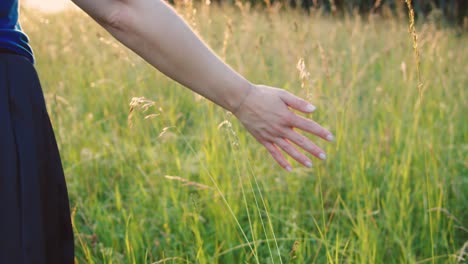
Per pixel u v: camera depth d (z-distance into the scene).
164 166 3.56
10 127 1.21
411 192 3.36
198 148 3.66
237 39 5.39
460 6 9.07
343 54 5.13
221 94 1.36
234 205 2.98
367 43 5.67
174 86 4.79
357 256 2.53
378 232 2.71
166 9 1.25
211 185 3.14
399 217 2.88
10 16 1.26
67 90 4.85
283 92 1.41
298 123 1.41
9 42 1.24
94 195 3.23
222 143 3.51
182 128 4.24
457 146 3.79
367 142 3.78
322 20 6.39
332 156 3.52
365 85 4.83
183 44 1.26
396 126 3.91
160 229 2.90
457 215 3.04
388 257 2.68
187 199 3.08
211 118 3.57
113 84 4.86
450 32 6.57
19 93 1.24
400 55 5.27
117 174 3.57
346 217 2.98
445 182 3.19
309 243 2.68
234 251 2.69
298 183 3.30
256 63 4.70
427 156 3.41
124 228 2.88
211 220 2.93
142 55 1.27
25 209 1.20
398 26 6.27
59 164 1.33
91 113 4.45
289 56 4.51
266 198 3.03
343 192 3.32
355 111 3.97
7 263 1.16
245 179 3.30
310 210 3.13
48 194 1.29
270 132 1.43
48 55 5.16
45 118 1.30
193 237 2.76
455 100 4.46
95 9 1.22
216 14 6.59
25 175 1.21
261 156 3.60
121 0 1.21
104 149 3.76
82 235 2.58
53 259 1.31
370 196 3.09
